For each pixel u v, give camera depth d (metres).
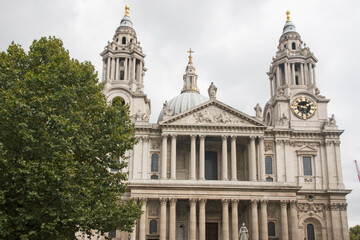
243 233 44.44
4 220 32.91
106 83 83.94
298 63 86.75
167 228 71.00
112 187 43.16
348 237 74.94
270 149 79.44
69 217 36.44
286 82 85.00
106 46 87.81
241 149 83.12
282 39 91.31
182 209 75.81
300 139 80.62
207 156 82.75
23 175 34.94
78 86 43.09
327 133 80.19
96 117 43.72
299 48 88.50
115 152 43.97
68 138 37.38
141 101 82.69
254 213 69.62
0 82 39.62
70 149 38.75
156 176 76.88
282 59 86.69
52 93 40.75
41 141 36.31
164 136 76.38
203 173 74.19
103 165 43.44
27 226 36.31
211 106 78.06
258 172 76.06
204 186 70.50
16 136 36.44
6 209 36.12
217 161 81.88
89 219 37.09
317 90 84.69
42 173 34.72
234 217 69.62
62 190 35.56
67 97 39.44
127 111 47.00
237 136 76.75
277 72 87.25
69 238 39.00
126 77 85.75
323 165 79.44
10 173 35.34
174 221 69.25
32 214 34.81
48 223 34.59
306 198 77.25
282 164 78.06
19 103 36.25
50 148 36.28
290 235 69.62
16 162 36.25
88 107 44.19
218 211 75.56
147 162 76.94
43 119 37.94
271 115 86.44
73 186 36.16
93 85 45.31
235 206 70.06
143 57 89.44
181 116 77.06
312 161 79.75
